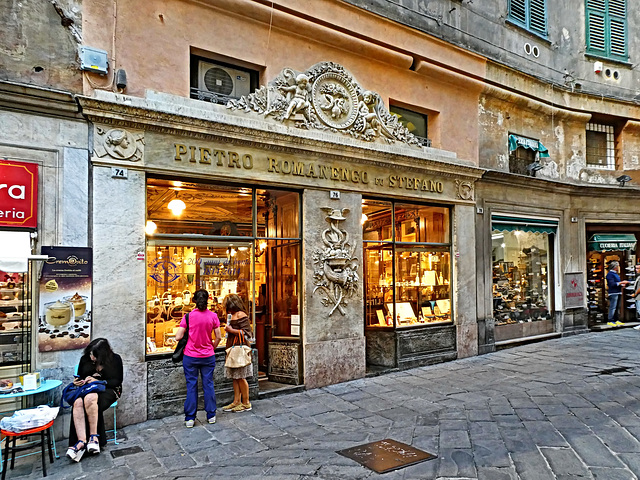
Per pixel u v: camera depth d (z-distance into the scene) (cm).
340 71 816
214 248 693
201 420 601
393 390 731
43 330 541
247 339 647
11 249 508
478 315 1024
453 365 909
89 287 569
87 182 580
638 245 1392
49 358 545
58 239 558
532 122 1206
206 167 664
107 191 589
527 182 1136
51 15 574
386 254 898
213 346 606
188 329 589
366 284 914
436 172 945
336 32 805
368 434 533
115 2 614
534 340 1145
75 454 473
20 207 536
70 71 581
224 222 703
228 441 523
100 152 586
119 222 595
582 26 1338
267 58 743
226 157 683
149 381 607
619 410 586
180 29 665
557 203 1240
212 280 689
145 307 614
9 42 547
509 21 1145
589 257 1371
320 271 773
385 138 875
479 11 1084
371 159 838
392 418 592
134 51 626
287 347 767
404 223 927
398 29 902
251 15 723
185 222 666
